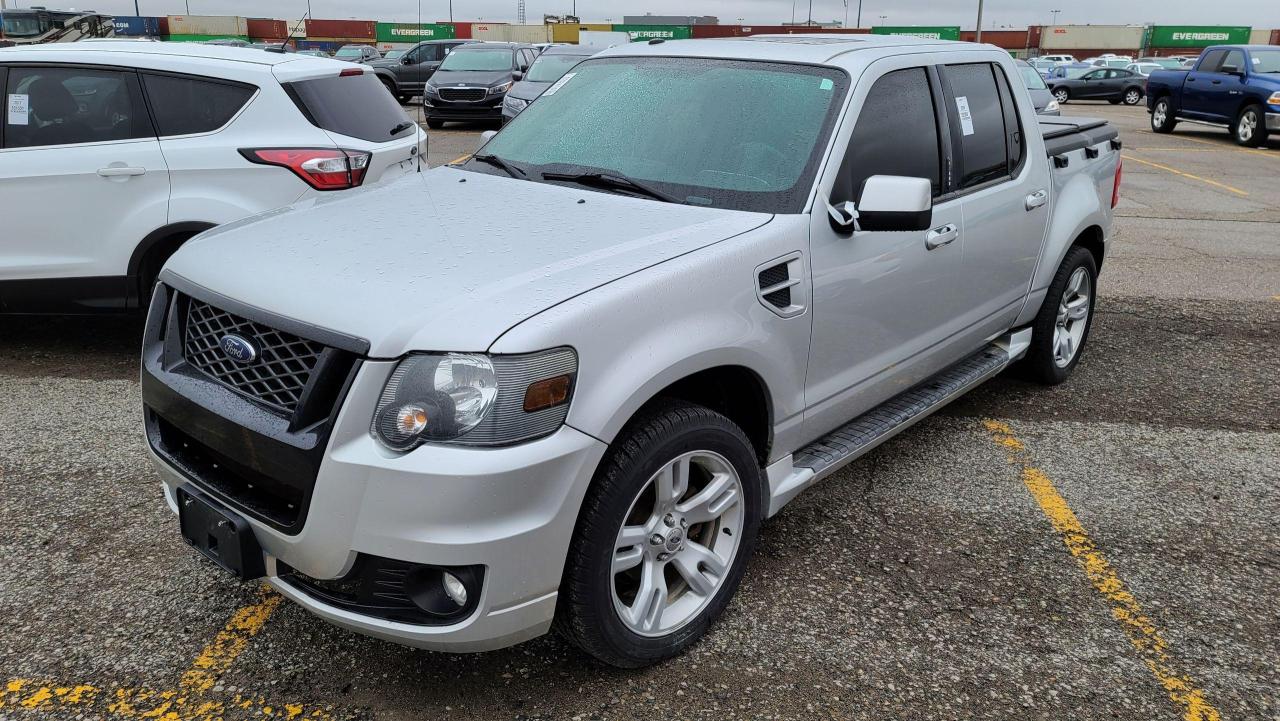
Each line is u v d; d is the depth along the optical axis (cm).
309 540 234
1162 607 320
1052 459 437
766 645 292
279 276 258
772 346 290
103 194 494
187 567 325
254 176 501
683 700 266
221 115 503
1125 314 680
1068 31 6862
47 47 506
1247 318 676
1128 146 1817
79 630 290
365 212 309
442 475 220
